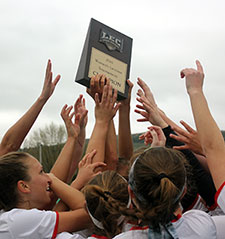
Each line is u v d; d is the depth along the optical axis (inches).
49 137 1268.5
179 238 77.2
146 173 77.7
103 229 82.7
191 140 92.7
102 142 100.8
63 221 87.0
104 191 82.9
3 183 89.7
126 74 111.3
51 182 93.2
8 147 100.8
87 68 106.1
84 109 111.7
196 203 92.7
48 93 103.4
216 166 78.5
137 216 76.8
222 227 79.9
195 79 87.4
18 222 85.5
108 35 109.4
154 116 102.9
